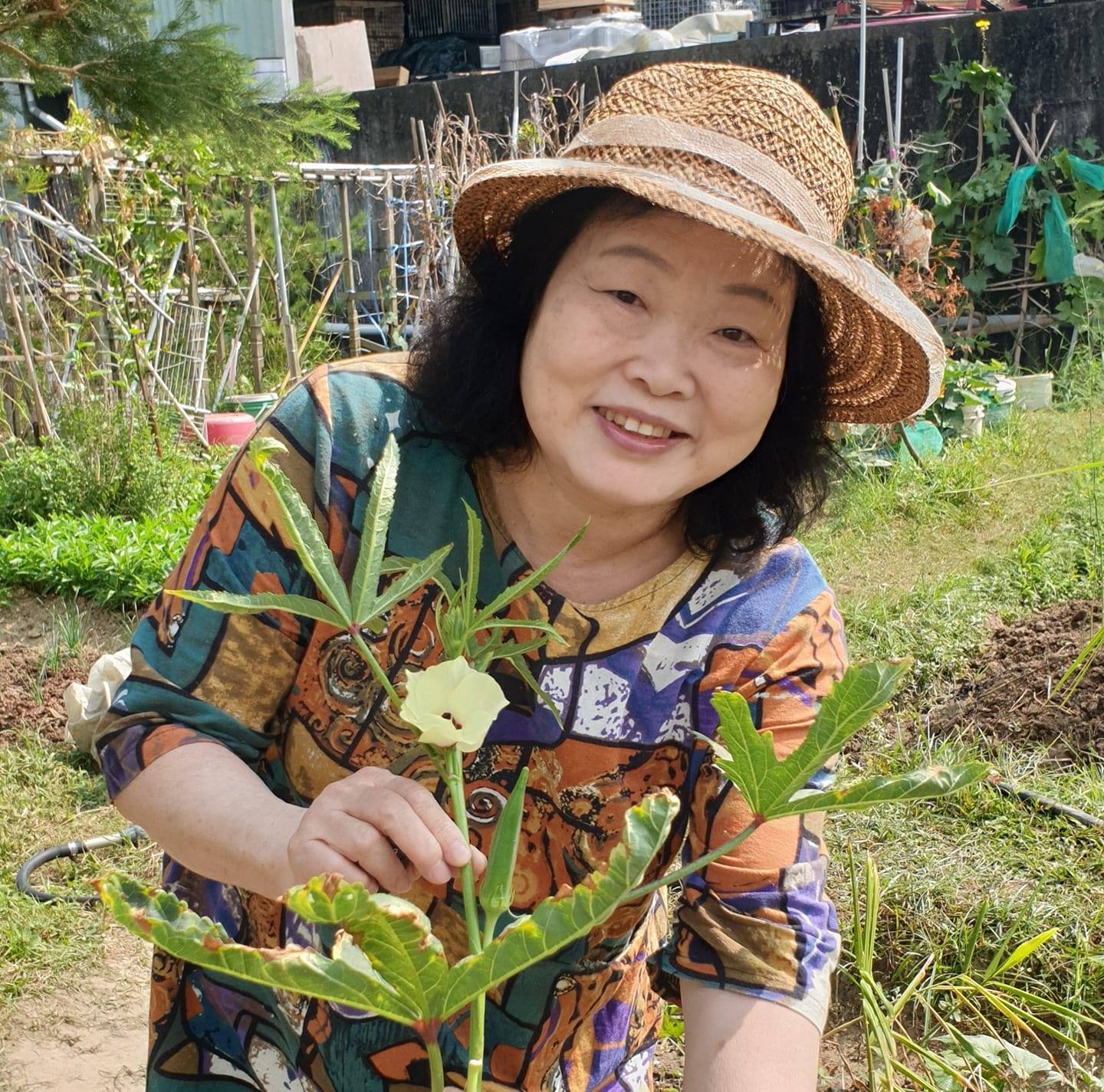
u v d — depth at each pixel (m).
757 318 1.17
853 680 0.77
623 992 1.50
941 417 7.66
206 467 7.16
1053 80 9.67
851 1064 2.75
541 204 1.26
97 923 3.36
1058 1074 2.50
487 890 0.88
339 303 10.91
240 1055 1.48
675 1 13.72
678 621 1.33
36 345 7.60
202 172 7.61
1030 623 4.59
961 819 3.40
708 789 1.31
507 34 12.40
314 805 1.00
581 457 1.20
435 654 1.31
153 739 1.24
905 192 8.27
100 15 4.30
